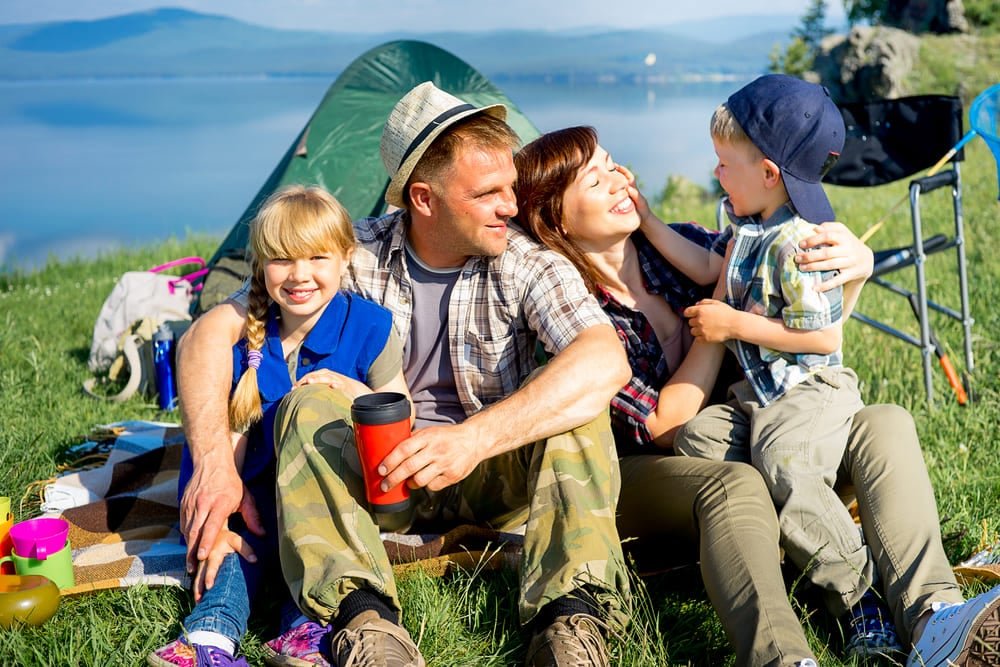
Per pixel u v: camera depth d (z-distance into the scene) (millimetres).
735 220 3010
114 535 3006
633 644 2391
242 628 2430
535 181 3002
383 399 2414
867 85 22906
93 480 3396
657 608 2672
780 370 2799
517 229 3012
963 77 22266
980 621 2074
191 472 2756
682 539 2764
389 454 2330
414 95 2787
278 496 2432
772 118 2818
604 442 2572
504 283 2855
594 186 2988
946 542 2932
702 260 3154
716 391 3115
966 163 12219
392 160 2820
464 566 2750
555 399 2518
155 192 55781
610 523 2469
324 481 2396
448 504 2896
